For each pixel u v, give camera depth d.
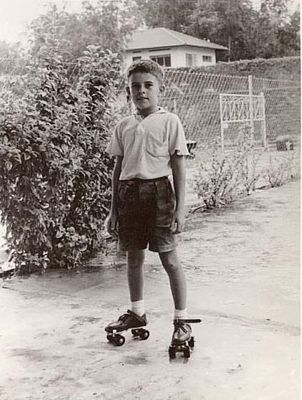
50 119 4.49
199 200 7.35
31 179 4.39
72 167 4.53
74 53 8.14
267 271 4.32
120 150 3.24
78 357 3.04
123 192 3.14
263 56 11.79
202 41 12.89
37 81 4.48
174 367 2.87
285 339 3.13
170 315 3.58
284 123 10.24
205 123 9.76
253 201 7.19
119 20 9.03
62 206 4.62
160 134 3.07
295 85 10.44
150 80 3.12
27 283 4.40
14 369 2.91
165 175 3.11
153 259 4.91
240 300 3.76
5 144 4.24
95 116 4.88
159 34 13.17
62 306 3.87
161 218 3.05
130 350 3.11
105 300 3.96
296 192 7.61
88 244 4.94
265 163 8.86
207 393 2.59
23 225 4.51
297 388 2.59
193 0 12.77
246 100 9.51
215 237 5.53
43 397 2.61
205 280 4.23
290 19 11.22
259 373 2.76
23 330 3.44
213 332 3.28
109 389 2.66
